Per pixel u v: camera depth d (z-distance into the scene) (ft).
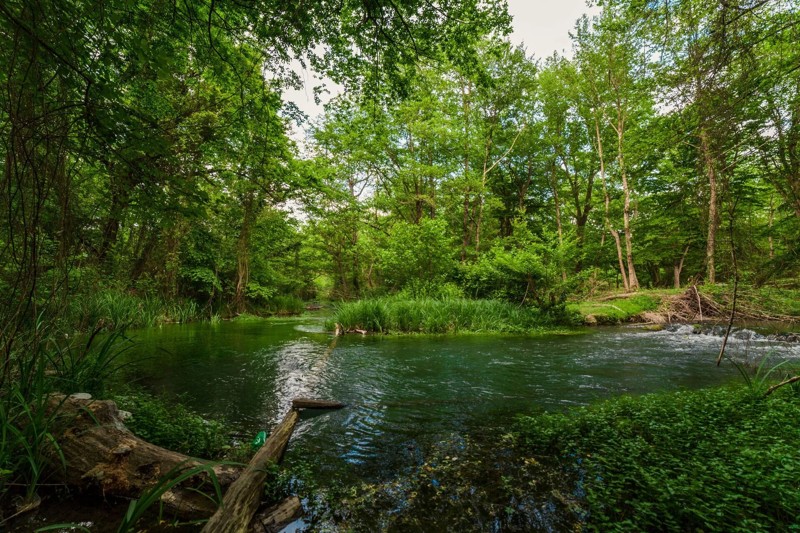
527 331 39.93
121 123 9.46
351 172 78.02
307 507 8.13
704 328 39.37
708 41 14.44
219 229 60.13
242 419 13.60
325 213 64.59
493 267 48.29
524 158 87.97
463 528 7.41
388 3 15.78
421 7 16.83
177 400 15.67
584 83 68.74
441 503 8.27
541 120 82.43
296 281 91.56
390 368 22.06
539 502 8.21
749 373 19.54
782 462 7.97
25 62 7.73
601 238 87.61
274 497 8.41
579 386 18.02
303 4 14.33
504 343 31.68
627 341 32.37
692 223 60.23
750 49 13.89
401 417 13.97
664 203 67.21
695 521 6.97
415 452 10.95
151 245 46.47
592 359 24.38
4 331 8.34
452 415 14.19
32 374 9.39
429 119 68.69
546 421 12.67
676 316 50.29
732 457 8.88
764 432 10.21
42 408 8.17
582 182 92.43
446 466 10.01
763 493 7.17
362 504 8.25
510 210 96.43
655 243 72.84
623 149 64.90
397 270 56.13
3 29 7.48
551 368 21.85
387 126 64.69
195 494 8.04
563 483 8.98
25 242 8.13
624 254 83.61
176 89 28.91
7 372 8.71
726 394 13.99
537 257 42.52
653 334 37.42
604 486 8.52
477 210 84.17
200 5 14.75
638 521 7.08
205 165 29.89
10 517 7.15
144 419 10.76
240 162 28.89
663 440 10.56
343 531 7.32
